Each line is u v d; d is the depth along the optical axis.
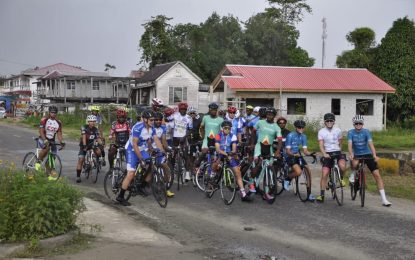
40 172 7.38
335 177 10.17
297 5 66.69
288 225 8.32
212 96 35.06
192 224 8.40
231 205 9.99
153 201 10.35
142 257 6.27
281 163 10.95
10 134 32.16
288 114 32.69
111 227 7.79
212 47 56.72
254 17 60.16
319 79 34.28
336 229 8.04
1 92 95.06
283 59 58.84
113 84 61.09
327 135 10.24
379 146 25.73
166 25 57.94
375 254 6.66
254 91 31.59
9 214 6.47
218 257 6.48
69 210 6.87
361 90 33.56
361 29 51.22
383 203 10.09
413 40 38.62
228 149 10.44
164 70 45.75
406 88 37.50
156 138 9.88
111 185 10.65
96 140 12.99
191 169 12.63
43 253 6.25
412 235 7.66
